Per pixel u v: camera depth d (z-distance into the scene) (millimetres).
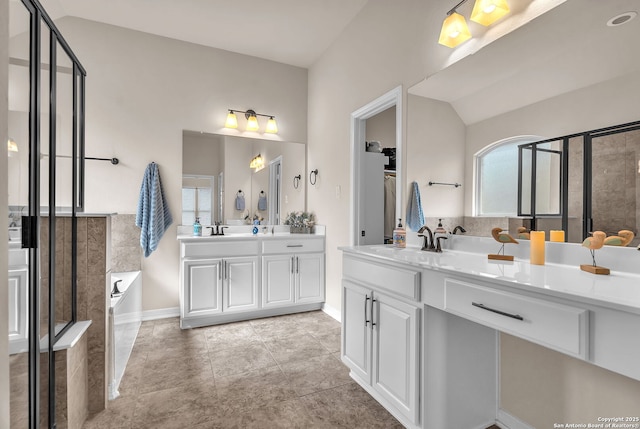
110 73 3115
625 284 1014
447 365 1529
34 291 1171
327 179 3494
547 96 1448
